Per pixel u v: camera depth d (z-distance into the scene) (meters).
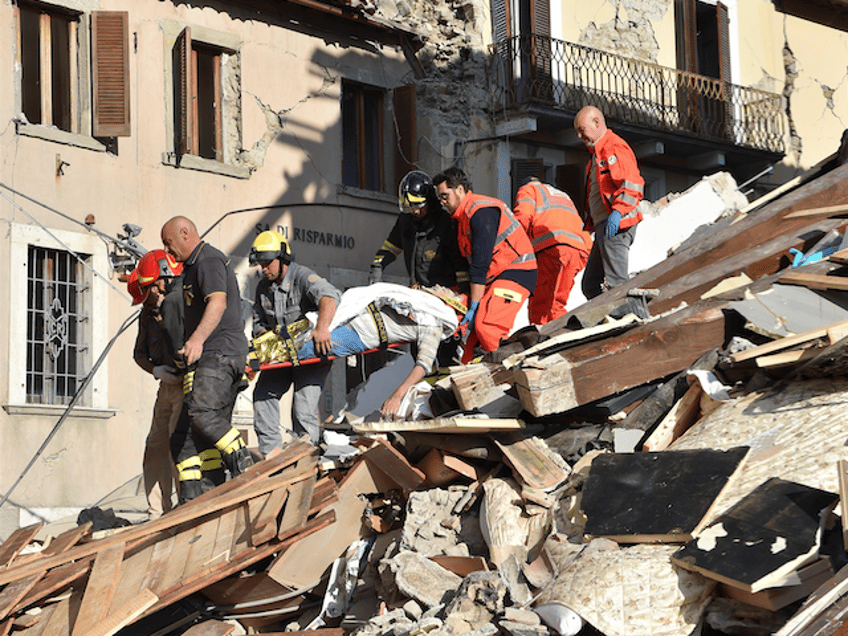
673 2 21.77
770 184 22.91
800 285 5.11
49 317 13.50
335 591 4.76
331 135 16.77
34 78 13.91
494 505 4.43
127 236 14.09
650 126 20.03
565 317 6.25
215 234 15.26
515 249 6.62
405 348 7.96
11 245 13.10
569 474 4.54
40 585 4.42
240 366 5.95
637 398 4.95
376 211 17.22
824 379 4.34
